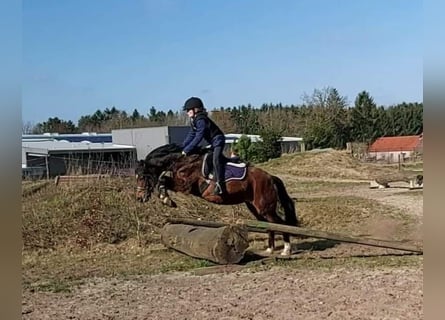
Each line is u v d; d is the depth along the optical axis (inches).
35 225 373.1
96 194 433.7
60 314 209.2
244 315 200.7
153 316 203.8
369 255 318.0
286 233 308.0
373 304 207.8
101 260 326.0
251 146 1315.2
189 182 312.2
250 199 316.2
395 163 1182.3
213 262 301.0
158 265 306.5
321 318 192.4
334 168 1090.7
